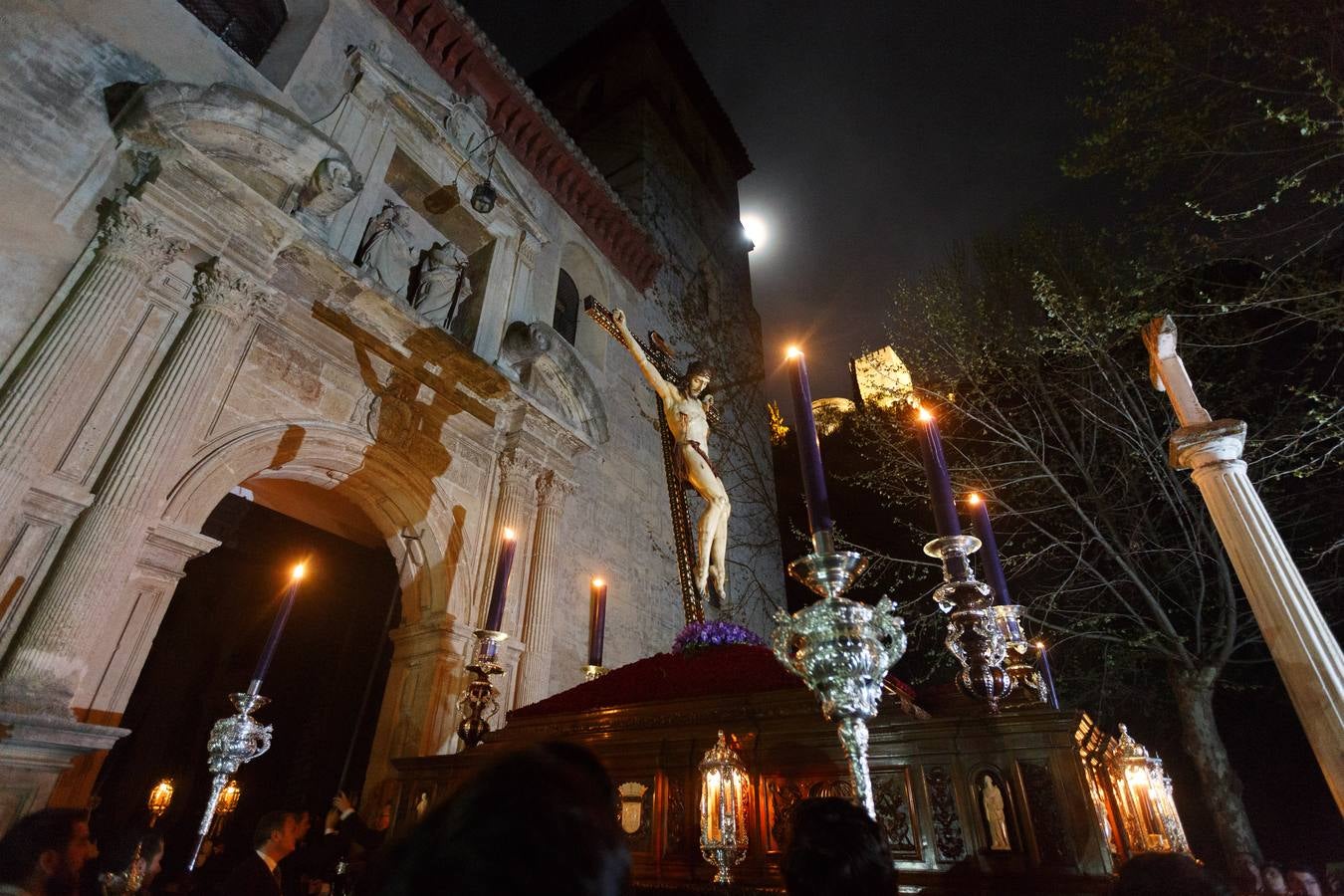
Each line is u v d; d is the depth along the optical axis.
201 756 13.30
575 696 4.34
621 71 20.36
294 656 14.07
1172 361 5.11
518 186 12.02
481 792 0.79
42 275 5.51
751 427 17.67
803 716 3.30
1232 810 8.02
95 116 6.15
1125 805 3.89
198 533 6.07
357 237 8.27
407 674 7.59
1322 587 9.74
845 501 17.80
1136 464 10.02
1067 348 9.17
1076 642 11.45
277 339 7.07
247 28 8.50
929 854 2.84
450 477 8.45
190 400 5.90
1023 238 10.91
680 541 5.78
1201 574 9.12
